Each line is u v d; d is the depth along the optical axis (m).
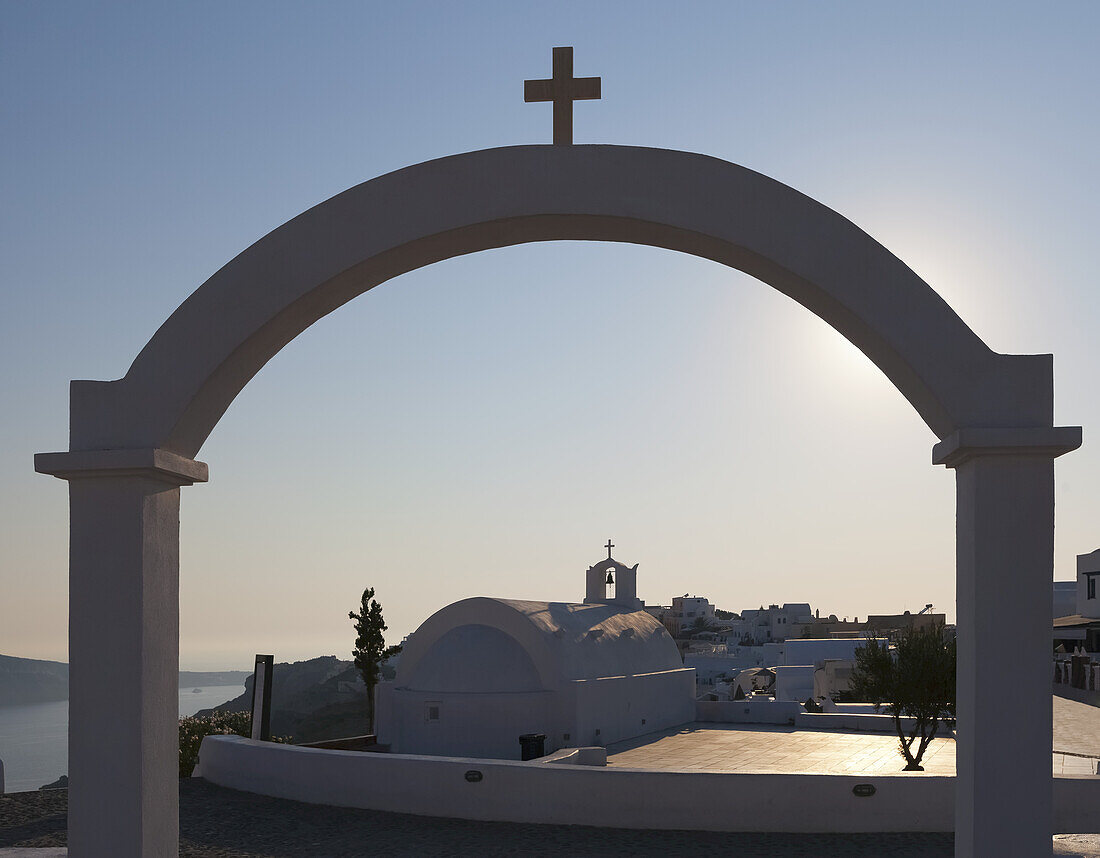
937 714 16.80
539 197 6.74
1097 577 48.78
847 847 11.17
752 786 12.14
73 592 6.64
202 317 6.82
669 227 6.76
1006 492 6.34
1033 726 6.21
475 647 25.11
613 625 29.02
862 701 34.19
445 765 13.08
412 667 25.92
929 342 6.45
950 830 11.80
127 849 6.46
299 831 12.13
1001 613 6.29
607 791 12.41
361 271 6.98
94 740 6.54
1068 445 6.20
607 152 6.75
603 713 25.48
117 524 6.66
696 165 6.72
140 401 6.77
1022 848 6.15
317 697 96.31
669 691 29.44
